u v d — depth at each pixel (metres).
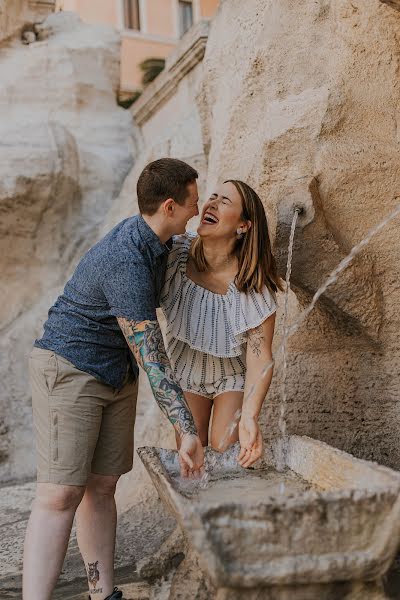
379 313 3.18
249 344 2.62
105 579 2.60
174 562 2.63
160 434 3.87
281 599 1.84
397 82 3.07
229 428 2.68
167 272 2.71
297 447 2.54
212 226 2.63
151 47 13.42
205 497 2.27
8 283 5.78
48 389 2.43
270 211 3.18
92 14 13.31
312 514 1.81
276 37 3.37
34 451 5.38
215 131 3.99
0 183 5.45
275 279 2.71
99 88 6.82
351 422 3.29
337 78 3.13
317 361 3.38
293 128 3.14
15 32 6.91
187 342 2.71
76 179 5.91
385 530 1.82
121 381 2.53
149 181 2.47
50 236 5.85
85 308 2.46
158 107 6.52
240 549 1.79
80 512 2.65
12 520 3.85
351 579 1.85
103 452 2.60
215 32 4.29
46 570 2.36
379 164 3.10
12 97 6.43
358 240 3.17
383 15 3.00
